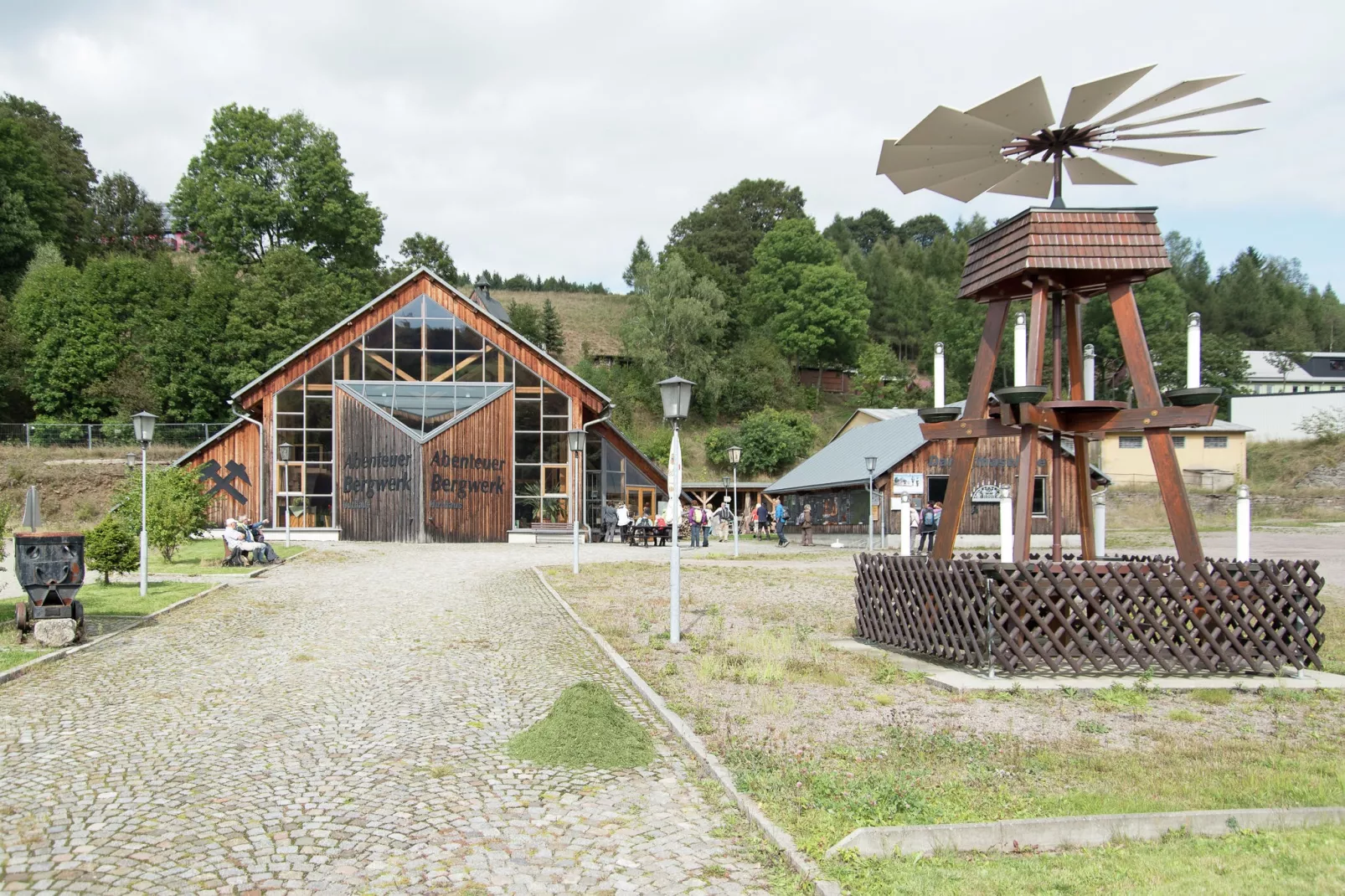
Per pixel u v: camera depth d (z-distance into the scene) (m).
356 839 5.75
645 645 12.67
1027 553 11.10
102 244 83.38
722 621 15.02
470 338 37.34
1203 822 5.69
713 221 105.56
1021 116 10.61
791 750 7.54
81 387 55.50
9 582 20.16
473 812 6.24
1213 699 9.49
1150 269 11.17
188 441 51.81
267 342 56.81
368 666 11.28
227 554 23.92
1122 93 9.96
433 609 16.28
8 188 63.41
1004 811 6.00
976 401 12.30
